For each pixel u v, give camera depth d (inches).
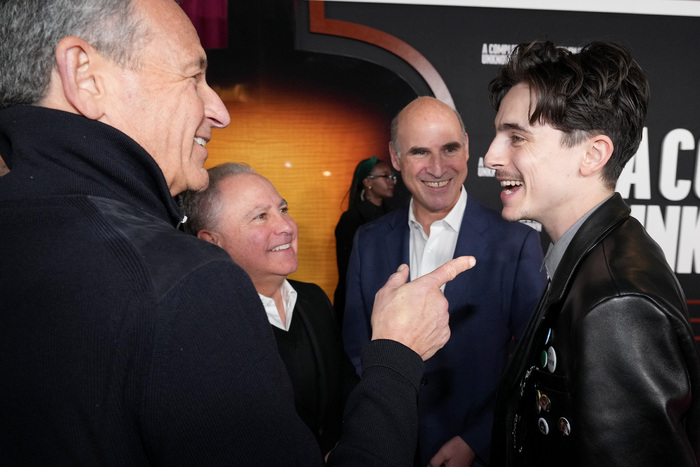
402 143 60.1
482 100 111.5
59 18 20.6
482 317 56.2
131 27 21.7
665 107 111.1
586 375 25.7
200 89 27.5
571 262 30.6
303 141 116.9
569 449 27.4
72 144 19.7
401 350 25.7
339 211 121.0
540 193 33.3
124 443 17.2
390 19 108.5
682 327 24.8
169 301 17.0
